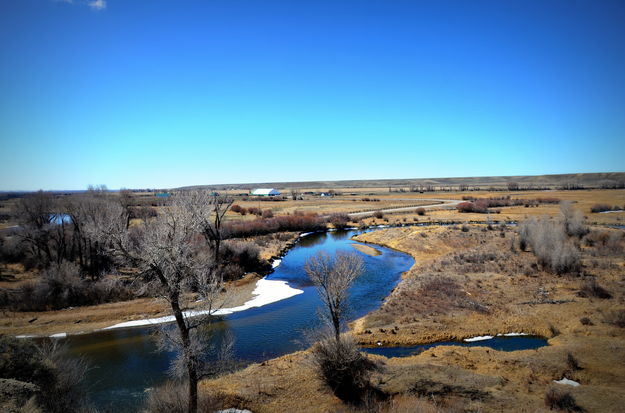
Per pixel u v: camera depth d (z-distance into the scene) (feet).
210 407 52.90
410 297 103.19
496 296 99.19
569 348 67.97
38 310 103.14
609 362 61.77
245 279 133.90
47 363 53.36
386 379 59.62
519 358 65.92
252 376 64.39
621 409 47.83
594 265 120.78
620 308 84.38
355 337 80.33
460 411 48.29
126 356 77.97
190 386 48.65
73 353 80.12
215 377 64.90
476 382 57.57
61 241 135.85
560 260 114.83
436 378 58.90
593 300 91.09
